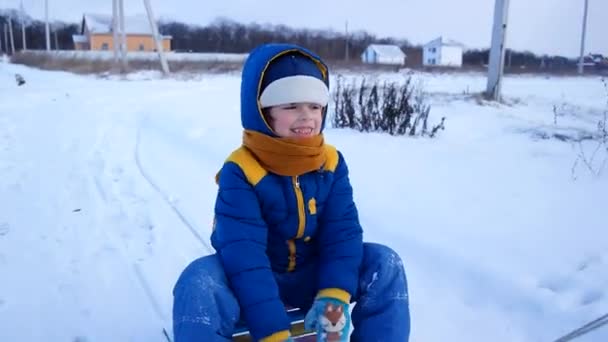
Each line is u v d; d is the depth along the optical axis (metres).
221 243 2.04
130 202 4.77
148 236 3.99
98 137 8.01
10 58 47.81
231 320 1.97
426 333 2.61
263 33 64.56
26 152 6.97
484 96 12.56
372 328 2.06
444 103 11.52
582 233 3.49
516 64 52.69
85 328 2.78
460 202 4.23
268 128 2.08
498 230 3.60
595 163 5.57
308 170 2.11
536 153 6.19
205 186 5.16
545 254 3.21
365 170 5.27
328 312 2.01
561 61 52.62
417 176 5.04
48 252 3.72
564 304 2.67
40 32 75.25
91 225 4.23
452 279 3.10
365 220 3.98
